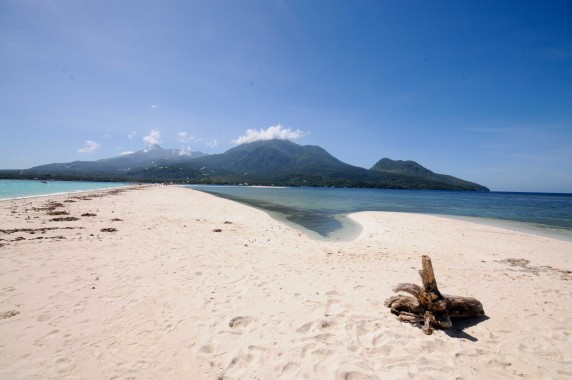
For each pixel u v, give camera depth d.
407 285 6.27
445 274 9.02
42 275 7.48
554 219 27.28
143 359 4.33
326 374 4.15
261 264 9.36
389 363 4.45
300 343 4.88
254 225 18.08
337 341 4.97
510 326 5.69
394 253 11.84
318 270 8.97
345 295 6.97
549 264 10.94
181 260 9.34
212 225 16.97
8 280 7.05
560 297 7.20
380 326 5.52
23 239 11.12
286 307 6.21
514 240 15.48
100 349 4.52
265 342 4.88
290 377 4.07
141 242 11.56
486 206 45.53
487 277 8.77
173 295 6.61
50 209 20.47
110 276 7.62
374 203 45.62
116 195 38.06
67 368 4.06
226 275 8.09
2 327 5.00
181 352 4.55
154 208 24.47
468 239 15.53
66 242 10.98
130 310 5.81
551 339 5.25
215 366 4.25
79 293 6.49
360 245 13.43
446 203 51.59
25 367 4.04
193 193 54.28
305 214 27.41
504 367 4.44
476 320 5.89
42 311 5.62
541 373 4.32
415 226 19.80
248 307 6.16
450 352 4.77
